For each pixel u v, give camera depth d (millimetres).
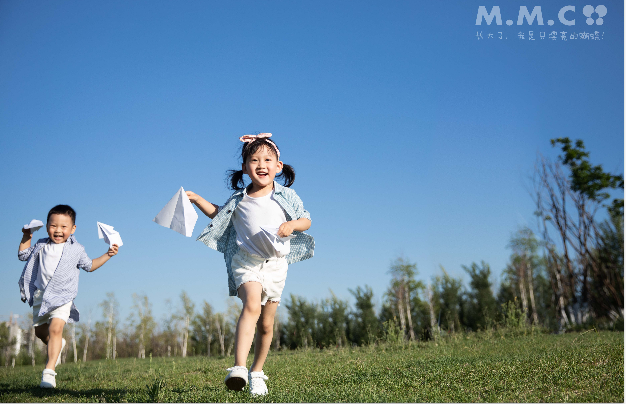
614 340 6082
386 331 10875
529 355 4762
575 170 12430
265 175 3473
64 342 4586
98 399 3307
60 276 4508
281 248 3172
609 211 12117
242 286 3236
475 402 2748
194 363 7215
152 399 3018
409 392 3160
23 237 4664
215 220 3451
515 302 12164
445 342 9227
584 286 11844
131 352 15469
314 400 2896
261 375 3469
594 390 2887
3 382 5203
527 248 13547
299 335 12938
